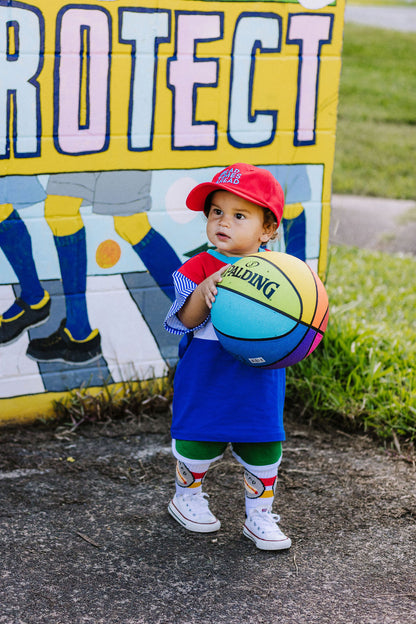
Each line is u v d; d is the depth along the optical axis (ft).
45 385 14.39
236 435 10.51
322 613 9.68
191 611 9.60
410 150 40.32
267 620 9.50
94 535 11.14
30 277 13.80
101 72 13.38
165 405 15.23
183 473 11.14
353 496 12.55
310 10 14.49
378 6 76.59
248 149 14.78
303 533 11.46
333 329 16.71
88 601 9.70
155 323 14.93
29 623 9.24
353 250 26.35
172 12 13.58
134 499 12.16
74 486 12.44
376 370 15.60
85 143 13.58
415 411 14.53
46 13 12.81
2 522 11.34
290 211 15.43
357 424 14.85
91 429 14.39
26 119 13.12
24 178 13.34
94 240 14.07
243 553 10.89
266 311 9.59
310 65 14.76
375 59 57.62
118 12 13.23
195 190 10.47
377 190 34.06
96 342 14.57
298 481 12.92
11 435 14.02
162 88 13.85
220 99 14.32
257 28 14.23
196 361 10.59
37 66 12.96
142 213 14.29
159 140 14.07
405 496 12.60
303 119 15.02
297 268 9.95
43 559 10.52
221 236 10.44
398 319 19.44
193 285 10.47
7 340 13.91
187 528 11.34
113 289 14.44
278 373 10.74
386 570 10.66
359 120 45.32
